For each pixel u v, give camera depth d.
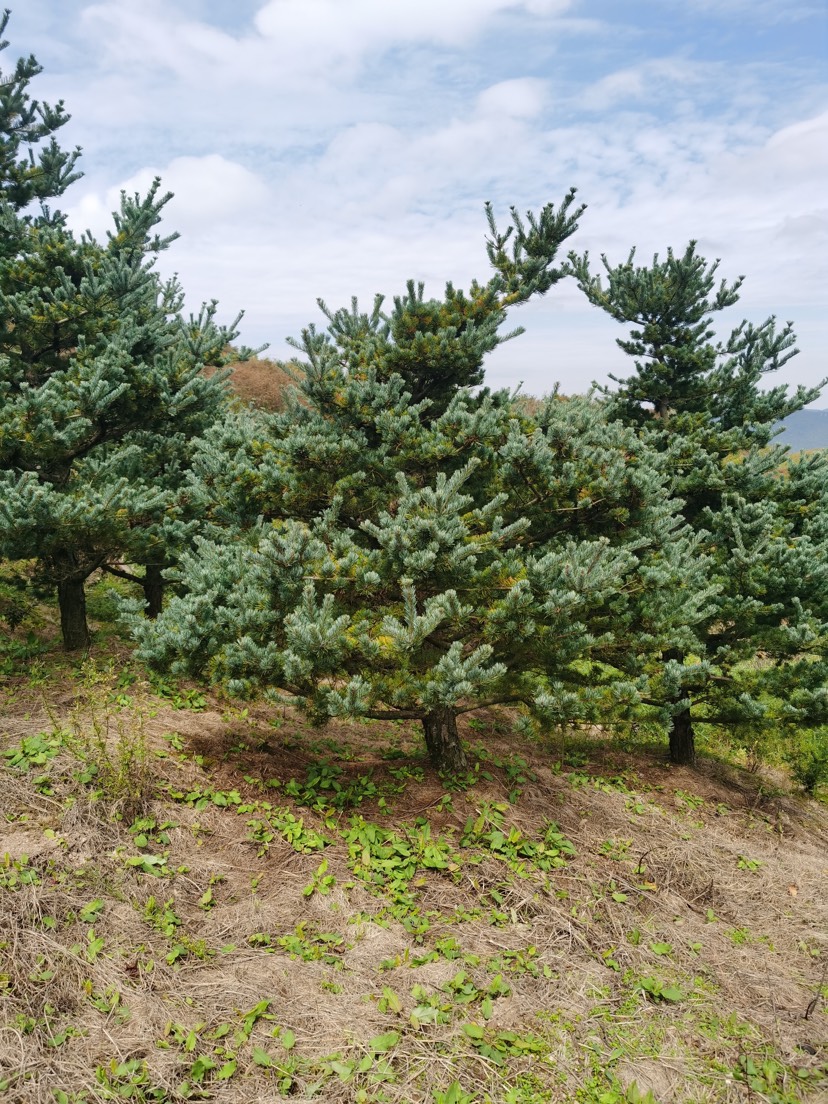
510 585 6.54
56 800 5.82
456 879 6.14
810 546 9.43
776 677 9.30
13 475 8.28
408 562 6.12
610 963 5.51
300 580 6.11
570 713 6.71
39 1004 4.16
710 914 6.54
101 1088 3.75
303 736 8.64
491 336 7.62
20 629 10.38
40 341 10.95
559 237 8.95
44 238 11.22
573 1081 4.30
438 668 6.04
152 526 9.45
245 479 7.29
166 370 10.31
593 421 7.62
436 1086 4.11
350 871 6.04
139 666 9.34
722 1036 4.93
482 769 8.22
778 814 9.44
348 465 7.24
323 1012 4.53
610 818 7.91
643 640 7.45
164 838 5.81
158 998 4.42
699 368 12.57
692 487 10.72
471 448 7.18
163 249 14.40
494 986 4.93
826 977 5.85
